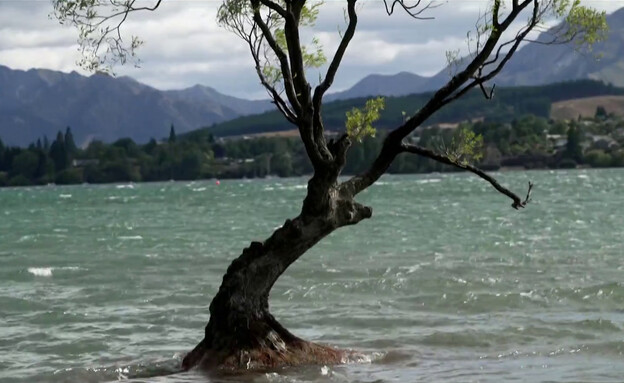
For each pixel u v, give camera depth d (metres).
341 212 16.72
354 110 16.98
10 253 45.19
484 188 144.25
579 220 61.94
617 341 19.33
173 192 180.50
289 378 16.25
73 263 38.97
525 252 39.28
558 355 18.31
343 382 16.05
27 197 178.62
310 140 16.05
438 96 16.67
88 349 20.48
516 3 16.11
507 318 22.97
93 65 15.61
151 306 26.34
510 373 16.64
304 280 30.86
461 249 41.69
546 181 174.25
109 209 109.38
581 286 27.53
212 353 17.09
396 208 87.12
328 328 22.33
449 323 22.56
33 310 26.05
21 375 17.80
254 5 16.41
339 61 16.20
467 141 16.95
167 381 16.33
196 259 39.59
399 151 17.11
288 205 103.19
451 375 16.62
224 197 137.50
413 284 28.98
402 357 18.44
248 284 16.97
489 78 16.58
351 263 35.91
